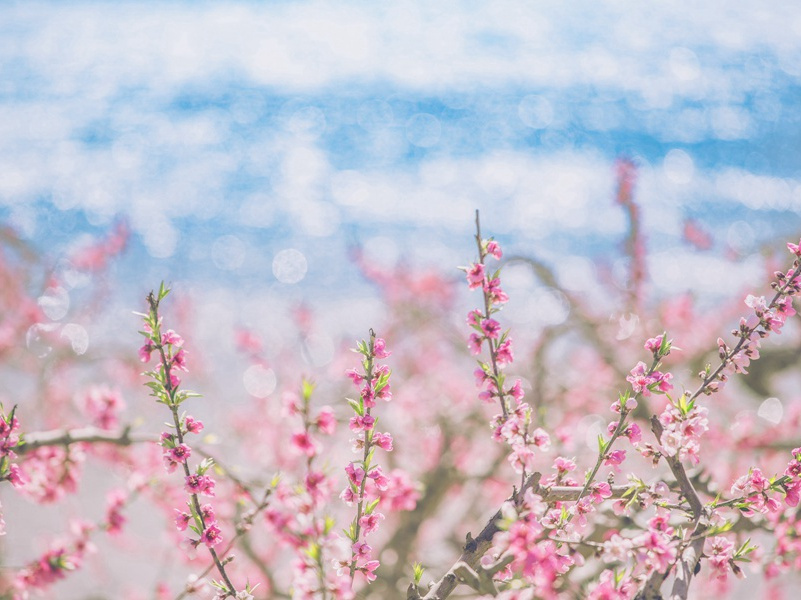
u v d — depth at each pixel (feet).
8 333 21.03
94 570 18.79
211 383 24.73
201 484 6.12
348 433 16.48
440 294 23.15
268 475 11.49
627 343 18.47
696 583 15.10
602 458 5.80
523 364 19.75
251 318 43.14
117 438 8.82
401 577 14.88
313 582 5.66
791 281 6.08
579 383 18.81
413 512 15.49
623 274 23.24
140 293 38.29
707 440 16.33
